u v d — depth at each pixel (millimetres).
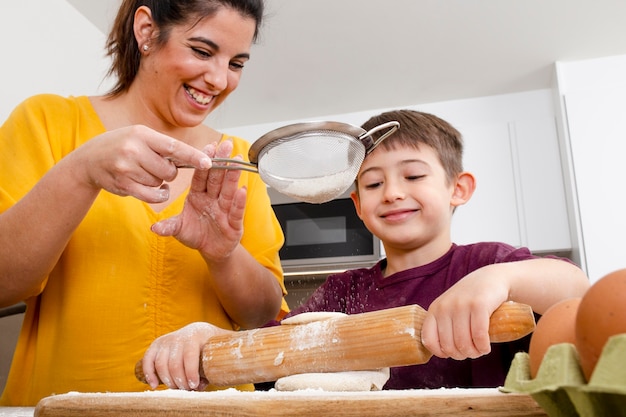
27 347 883
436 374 870
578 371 293
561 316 355
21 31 1836
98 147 697
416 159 1040
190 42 840
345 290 1121
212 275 895
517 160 2457
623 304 281
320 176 681
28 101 933
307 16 2088
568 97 2350
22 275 769
